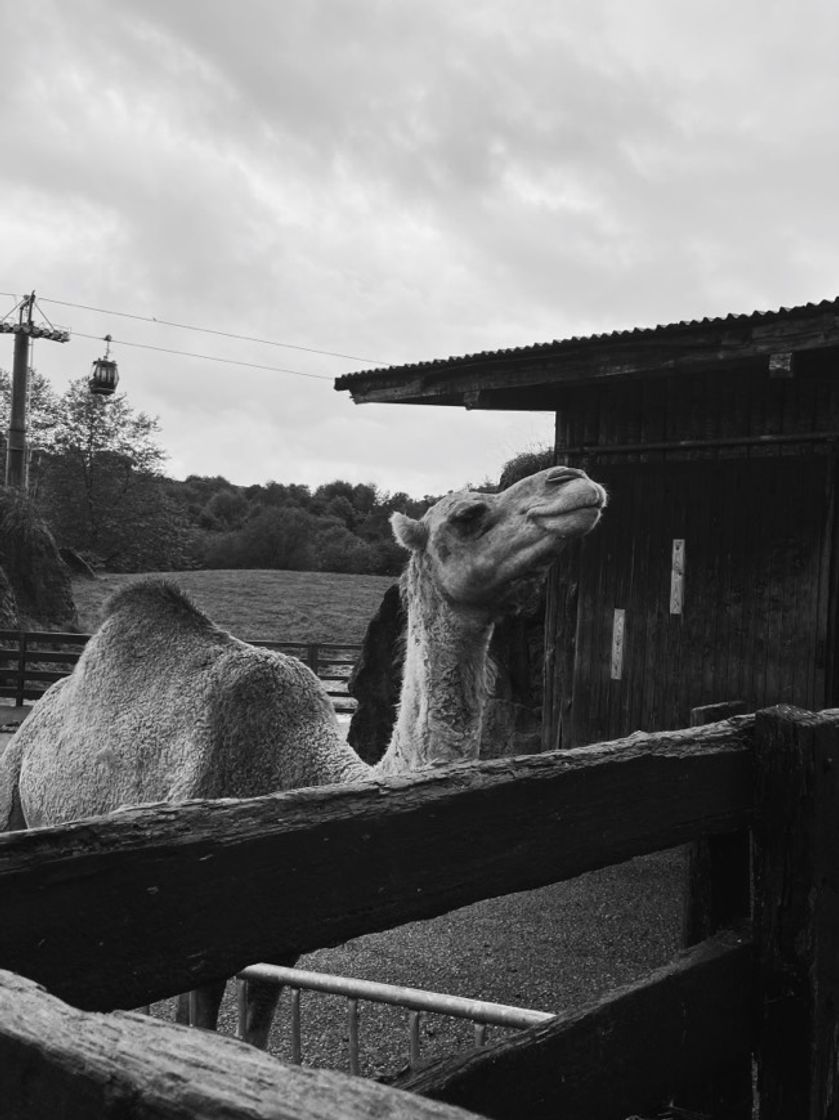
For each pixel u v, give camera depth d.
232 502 66.62
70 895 1.19
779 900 2.15
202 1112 0.77
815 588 7.95
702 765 2.07
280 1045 5.04
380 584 38.00
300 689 4.12
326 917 1.42
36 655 18.16
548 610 9.95
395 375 9.28
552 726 9.81
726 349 7.24
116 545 45.66
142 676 4.36
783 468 8.19
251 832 1.35
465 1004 2.92
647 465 9.09
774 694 8.16
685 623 8.77
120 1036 0.87
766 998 2.16
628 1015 1.86
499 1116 1.61
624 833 1.89
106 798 4.24
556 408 9.87
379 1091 0.79
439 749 3.88
